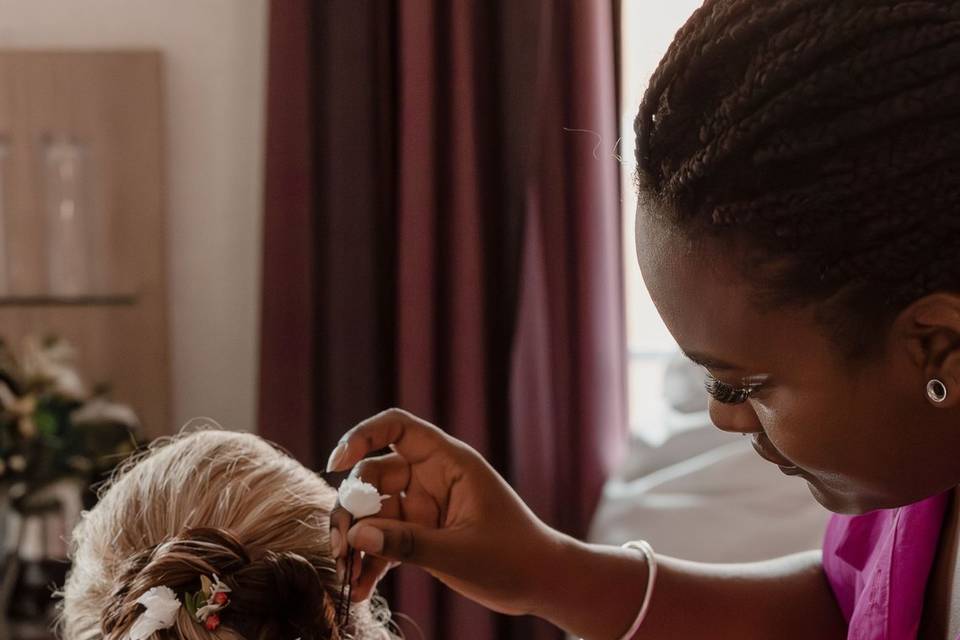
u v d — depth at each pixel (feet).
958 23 1.60
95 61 6.92
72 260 6.90
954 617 2.35
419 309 6.41
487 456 6.52
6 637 6.06
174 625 2.55
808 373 1.75
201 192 7.16
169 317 7.19
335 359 6.69
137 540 3.05
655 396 7.65
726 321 1.77
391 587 6.64
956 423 1.73
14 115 6.90
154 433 7.11
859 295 1.66
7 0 6.94
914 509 2.41
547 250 6.63
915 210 1.61
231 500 3.05
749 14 1.75
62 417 6.08
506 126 6.45
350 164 6.59
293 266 6.57
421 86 6.32
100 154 6.96
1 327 6.98
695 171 1.74
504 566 2.52
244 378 7.27
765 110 1.67
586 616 2.73
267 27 6.56
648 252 1.87
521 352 6.55
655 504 5.82
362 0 6.52
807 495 5.66
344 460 2.42
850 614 2.82
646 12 7.36
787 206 1.66
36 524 6.38
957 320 1.61
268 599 2.60
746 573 2.94
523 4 6.36
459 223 6.42
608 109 6.61
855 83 1.62
